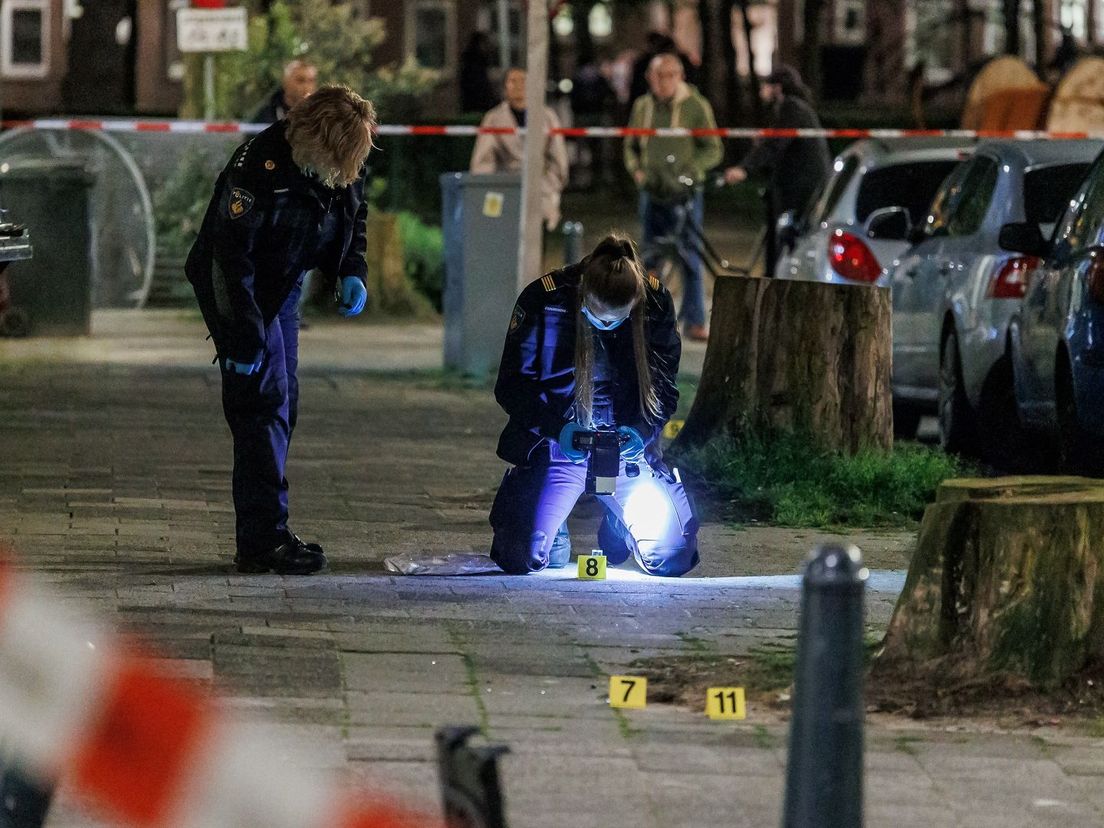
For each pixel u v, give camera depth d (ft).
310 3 248.32
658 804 57.77
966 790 60.08
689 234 200.54
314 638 74.28
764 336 112.16
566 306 85.10
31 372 160.86
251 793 46.65
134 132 229.45
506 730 64.18
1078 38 390.63
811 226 171.32
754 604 82.69
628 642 75.66
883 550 96.99
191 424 133.28
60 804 54.49
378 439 130.31
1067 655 68.64
